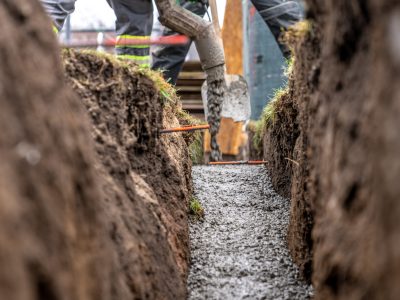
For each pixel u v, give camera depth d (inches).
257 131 236.1
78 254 45.2
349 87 56.4
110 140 79.7
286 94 142.8
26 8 53.9
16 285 32.5
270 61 246.5
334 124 61.4
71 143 51.3
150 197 90.0
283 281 102.7
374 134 44.5
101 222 54.5
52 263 38.6
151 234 81.7
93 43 98.0
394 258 36.7
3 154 37.9
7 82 43.1
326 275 61.2
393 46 40.2
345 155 56.0
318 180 71.4
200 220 140.6
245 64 277.7
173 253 95.8
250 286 100.7
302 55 82.3
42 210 39.9
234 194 166.2
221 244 125.1
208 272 108.6
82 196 50.4
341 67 59.6
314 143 74.1
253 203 156.9
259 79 251.1
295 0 165.2
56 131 48.3
